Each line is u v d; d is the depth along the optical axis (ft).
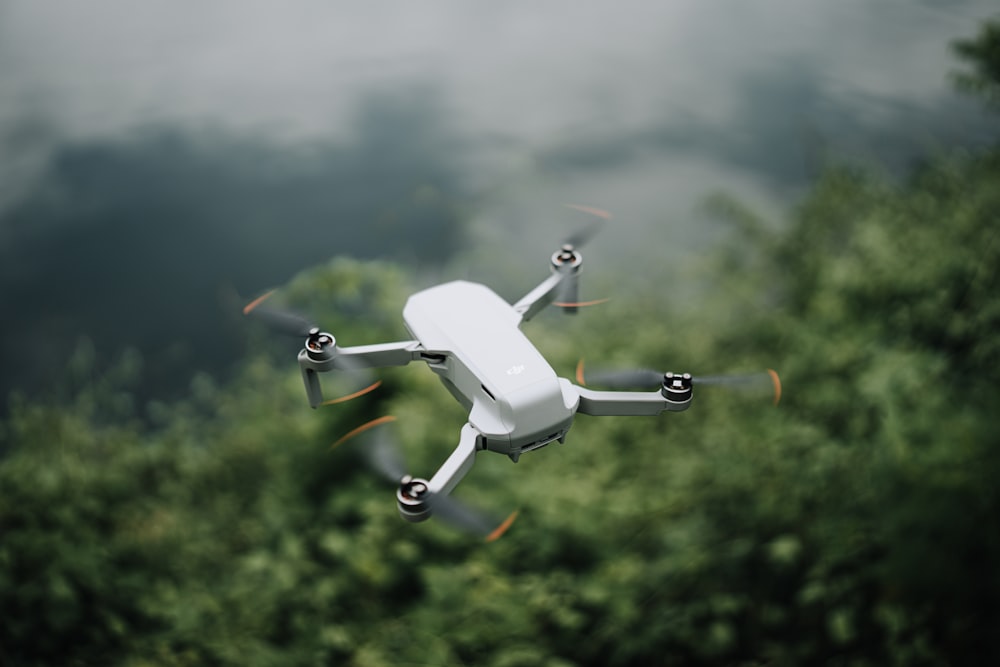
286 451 30.60
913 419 25.32
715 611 25.64
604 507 27.04
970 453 23.84
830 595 24.58
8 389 41.50
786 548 23.72
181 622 27.07
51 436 32.32
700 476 27.32
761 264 36.24
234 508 31.83
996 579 23.32
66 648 27.09
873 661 24.18
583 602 25.89
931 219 33.91
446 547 27.22
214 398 38.19
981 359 27.89
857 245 33.68
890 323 30.19
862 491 25.25
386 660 25.14
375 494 28.22
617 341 32.17
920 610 24.26
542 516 26.96
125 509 31.40
